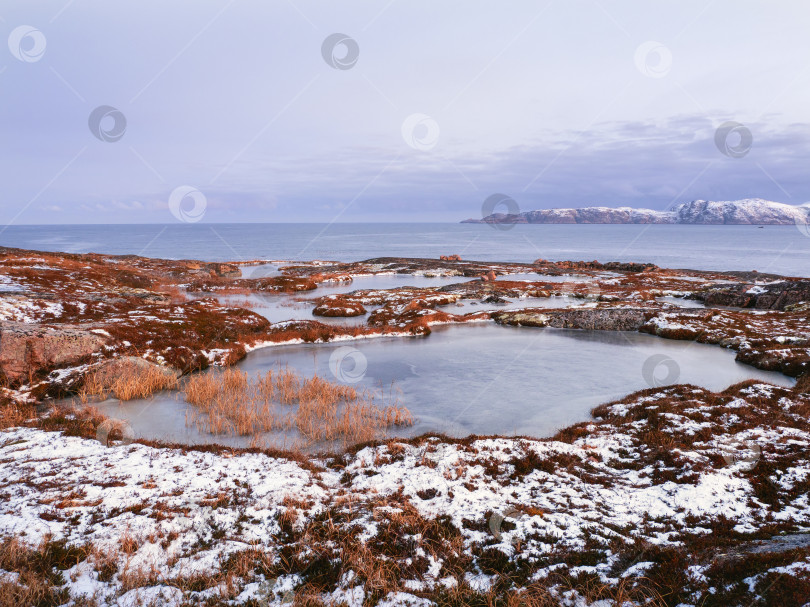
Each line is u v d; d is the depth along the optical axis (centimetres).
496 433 1686
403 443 1511
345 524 1005
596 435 1567
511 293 5694
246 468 1293
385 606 758
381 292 5631
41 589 737
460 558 897
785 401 1802
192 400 1969
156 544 915
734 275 7644
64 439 1467
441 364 2692
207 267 7994
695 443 1413
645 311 3922
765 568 725
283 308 4806
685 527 991
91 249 16962
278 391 2150
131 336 2614
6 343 1998
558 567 854
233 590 788
